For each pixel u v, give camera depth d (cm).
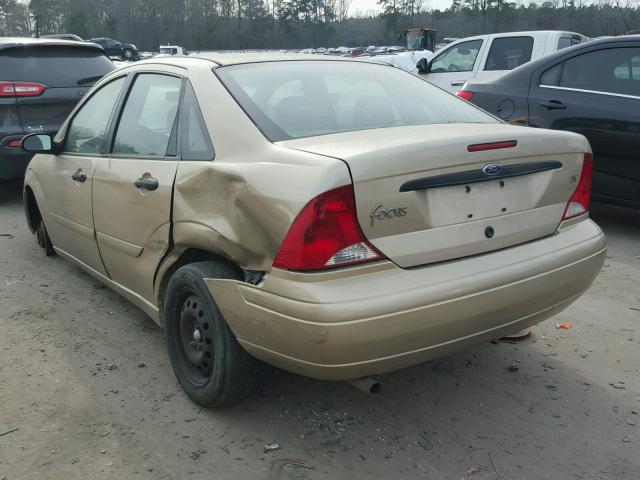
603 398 309
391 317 230
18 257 530
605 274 482
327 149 246
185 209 286
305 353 234
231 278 266
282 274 236
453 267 249
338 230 229
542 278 267
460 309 243
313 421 291
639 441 276
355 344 228
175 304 302
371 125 295
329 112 298
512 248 270
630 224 625
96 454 267
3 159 681
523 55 946
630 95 546
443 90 368
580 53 584
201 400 294
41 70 705
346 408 301
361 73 349
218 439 277
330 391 316
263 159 256
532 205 278
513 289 257
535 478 252
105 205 358
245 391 283
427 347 244
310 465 260
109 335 380
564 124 578
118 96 377
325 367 235
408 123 304
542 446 272
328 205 228
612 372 334
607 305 422
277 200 238
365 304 227
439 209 249
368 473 255
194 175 282
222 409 299
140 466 260
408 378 329
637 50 548
